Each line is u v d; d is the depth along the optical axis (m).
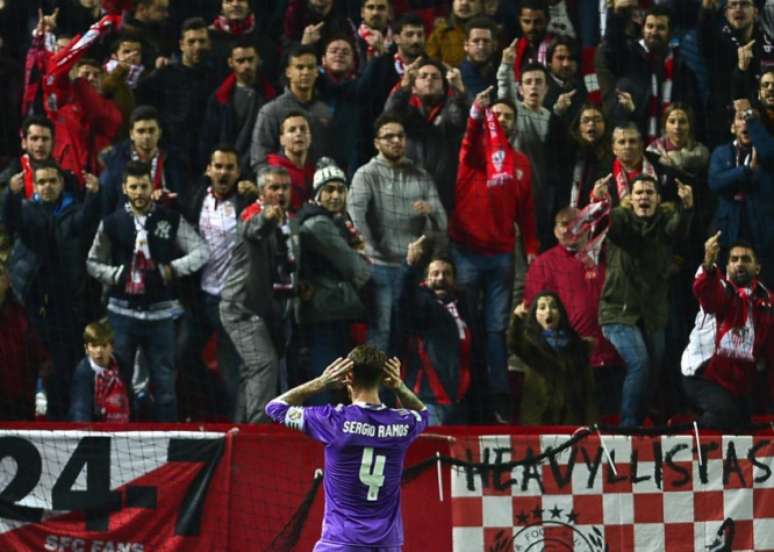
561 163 40.72
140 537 32.50
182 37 42.09
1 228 35.78
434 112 40.53
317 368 35.75
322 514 33.19
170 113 40.69
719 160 40.06
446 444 33.81
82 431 32.47
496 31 42.47
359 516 26.45
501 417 36.97
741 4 44.28
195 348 36.09
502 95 41.19
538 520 33.97
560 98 41.22
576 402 35.97
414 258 36.09
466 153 38.72
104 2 44.53
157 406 34.88
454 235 38.53
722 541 34.75
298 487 33.19
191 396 35.91
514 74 42.09
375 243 37.66
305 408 26.64
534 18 44.25
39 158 36.84
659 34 43.25
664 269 37.06
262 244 35.22
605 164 40.38
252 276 35.19
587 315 37.34
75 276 36.03
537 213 40.44
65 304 35.88
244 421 34.97
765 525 34.97
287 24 44.59
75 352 35.56
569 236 37.81
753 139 39.25
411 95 40.78
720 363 35.91
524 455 34.03
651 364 36.84
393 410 26.91
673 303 39.03
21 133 38.84
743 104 40.22
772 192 39.44
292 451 33.28
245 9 43.53
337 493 26.53
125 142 38.50
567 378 35.91
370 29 44.25
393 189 38.00
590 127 40.16
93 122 39.88
